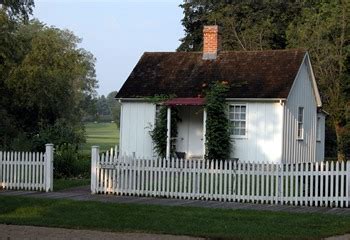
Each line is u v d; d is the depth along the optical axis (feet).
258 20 176.55
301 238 38.86
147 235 39.63
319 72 131.75
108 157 62.75
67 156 82.84
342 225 44.09
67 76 134.82
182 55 103.55
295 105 94.89
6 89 122.42
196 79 97.35
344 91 131.44
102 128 481.87
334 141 138.00
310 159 103.45
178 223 44.19
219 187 58.85
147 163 61.31
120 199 58.59
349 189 54.90
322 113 112.37
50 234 39.52
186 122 95.45
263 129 89.92
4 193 62.59
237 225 43.68
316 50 132.57
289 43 145.48
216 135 88.69
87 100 262.47
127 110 97.19
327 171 55.67
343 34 131.64
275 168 57.11
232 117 91.86
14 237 38.17
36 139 93.45
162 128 92.89
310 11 151.53
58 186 69.15
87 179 78.38
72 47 201.77
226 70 97.66
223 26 173.78
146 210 50.57
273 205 55.77
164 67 101.71
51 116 128.26
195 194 59.57
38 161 65.57
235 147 91.25
